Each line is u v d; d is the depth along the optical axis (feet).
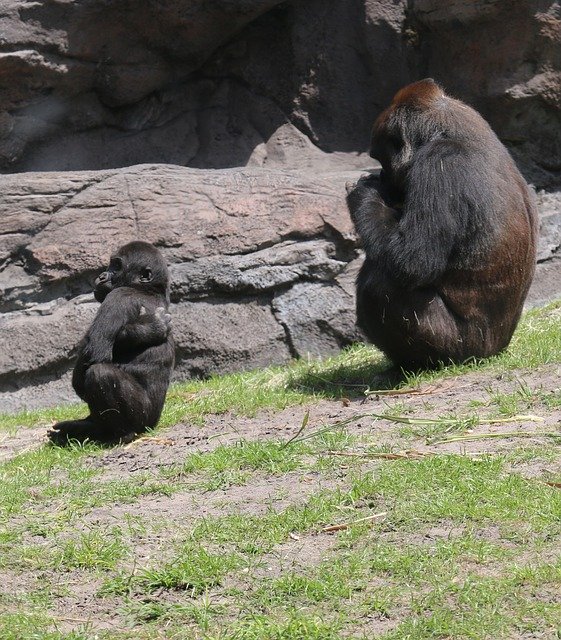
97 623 24.16
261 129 73.97
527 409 37.29
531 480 29.81
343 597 24.34
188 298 59.57
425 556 25.79
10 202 58.44
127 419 40.63
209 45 70.38
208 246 59.57
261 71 74.23
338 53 73.82
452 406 39.04
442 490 29.63
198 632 23.29
